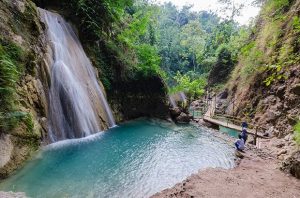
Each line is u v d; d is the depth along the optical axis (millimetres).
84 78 14516
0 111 7801
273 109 16438
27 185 7121
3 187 6832
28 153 8852
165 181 8250
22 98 9352
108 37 19531
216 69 39656
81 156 9812
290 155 9453
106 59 18266
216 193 7305
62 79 12367
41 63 11273
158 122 19016
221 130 18656
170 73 54406
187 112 23703
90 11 16906
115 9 20781
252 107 19562
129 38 22469
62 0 16703
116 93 18141
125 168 9086
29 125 9141
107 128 14852
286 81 15945
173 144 12797
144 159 10180
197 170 9406
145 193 7340
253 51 21188
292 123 13703
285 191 7738
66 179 7777
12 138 8219
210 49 50562
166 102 21828
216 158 11016
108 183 7789
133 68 20359
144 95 20578
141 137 13625
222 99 29516
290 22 17156
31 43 11031
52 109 11273
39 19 12344
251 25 32031
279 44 17656
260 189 7773
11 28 10055
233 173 9008
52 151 9898
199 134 15648
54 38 13625
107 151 10781
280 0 15641
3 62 8031
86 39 17016
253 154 11477
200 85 38562
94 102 14414
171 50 60094
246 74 22953
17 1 11023
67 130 11719
